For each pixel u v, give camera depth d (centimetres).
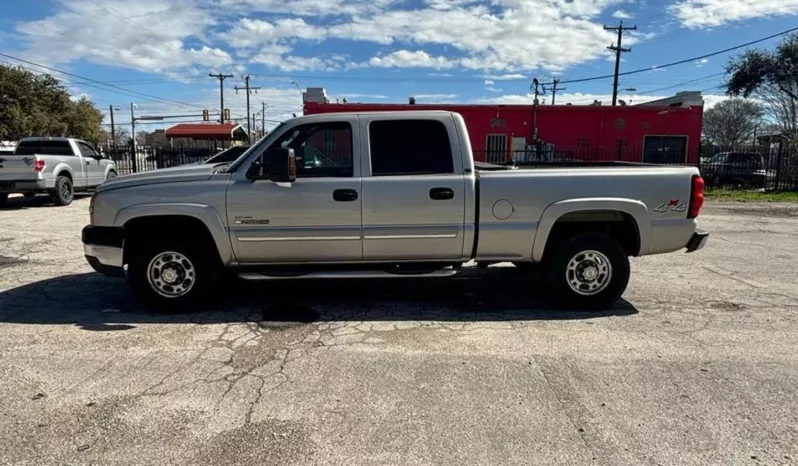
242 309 526
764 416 319
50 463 271
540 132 2269
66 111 4106
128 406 329
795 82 2803
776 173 2011
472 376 373
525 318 503
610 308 534
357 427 306
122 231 491
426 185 493
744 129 5731
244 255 500
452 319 500
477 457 277
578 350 421
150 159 2362
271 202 488
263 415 319
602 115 2262
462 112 2250
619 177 504
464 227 500
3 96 3400
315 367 388
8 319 493
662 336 454
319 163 501
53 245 858
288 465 271
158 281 505
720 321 496
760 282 648
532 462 273
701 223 1202
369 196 491
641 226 507
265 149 497
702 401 337
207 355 409
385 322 490
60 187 1412
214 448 285
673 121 2269
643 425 308
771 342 441
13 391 348
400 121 503
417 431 302
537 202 499
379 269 515
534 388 355
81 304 541
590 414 321
